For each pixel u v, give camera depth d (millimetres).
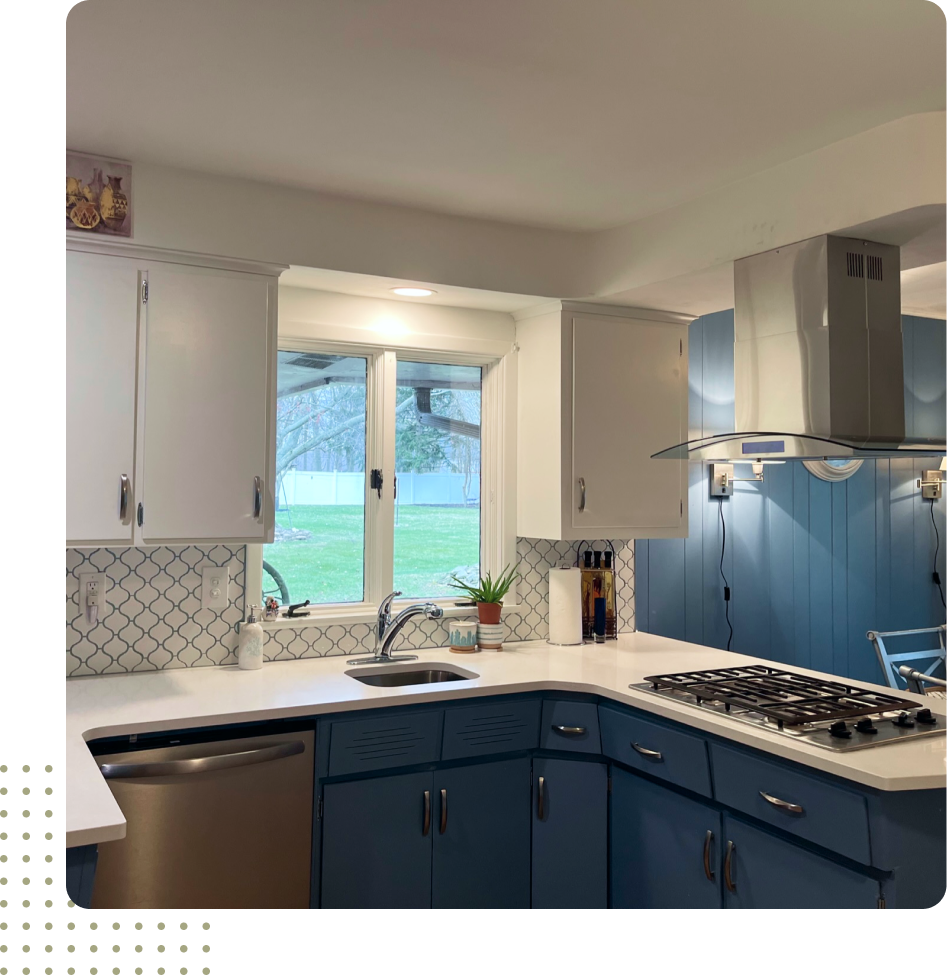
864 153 2445
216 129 2465
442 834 2783
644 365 3596
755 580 4332
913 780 1969
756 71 2125
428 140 2535
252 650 3047
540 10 1867
